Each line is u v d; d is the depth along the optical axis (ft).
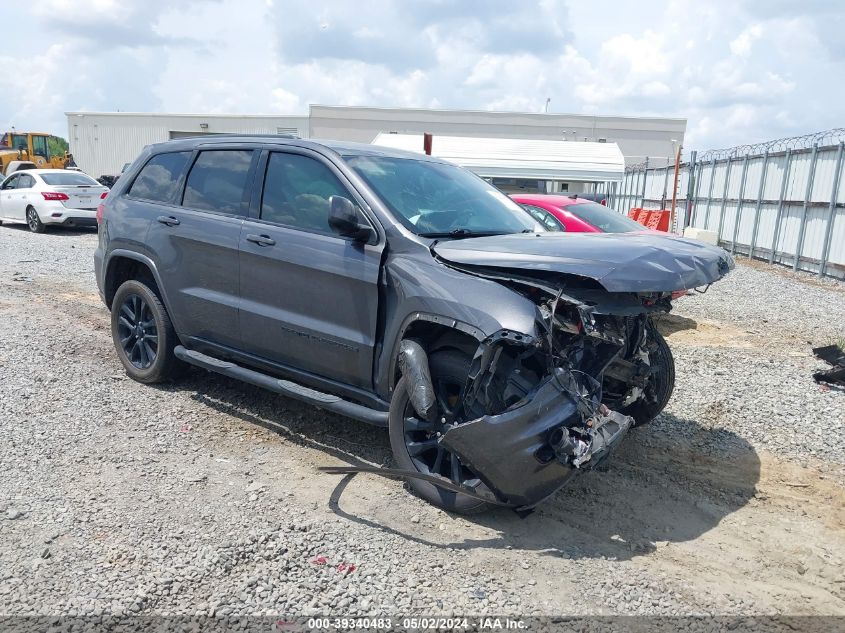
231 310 15.79
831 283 46.80
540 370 11.76
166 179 18.13
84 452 14.30
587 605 10.11
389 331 13.08
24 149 117.80
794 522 12.86
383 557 11.03
